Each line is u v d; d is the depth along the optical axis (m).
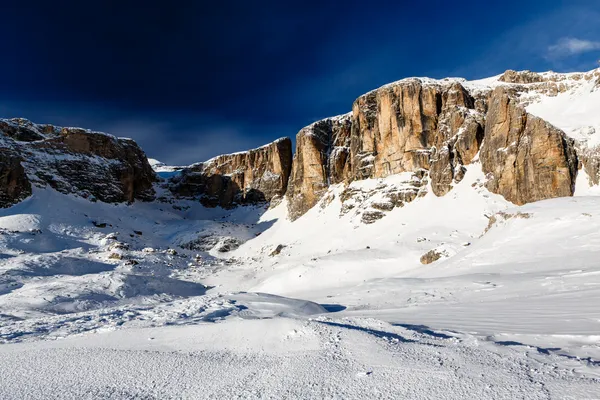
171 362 6.61
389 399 4.00
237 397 4.66
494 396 3.69
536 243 25.02
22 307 27.75
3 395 5.19
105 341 9.10
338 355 6.03
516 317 8.01
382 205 66.94
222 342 7.96
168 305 17.17
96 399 4.89
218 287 50.88
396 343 6.29
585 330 5.92
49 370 6.39
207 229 91.69
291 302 17.62
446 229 50.56
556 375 3.99
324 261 45.84
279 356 6.51
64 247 65.94
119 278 41.19
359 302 19.81
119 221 93.94
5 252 55.25
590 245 21.58
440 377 4.43
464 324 7.91
